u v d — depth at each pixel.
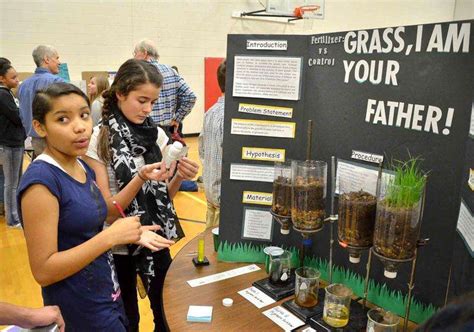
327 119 1.20
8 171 3.48
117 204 1.31
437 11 9.41
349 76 1.12
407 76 0.99
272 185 1.32
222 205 1.38
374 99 1.07
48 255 1.00
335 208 1.21
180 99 3.54
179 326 1.01
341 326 1.01
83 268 1.11
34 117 1.05
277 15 7.63
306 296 1.09
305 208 1.07
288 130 1.29
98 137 1.39
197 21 7.09
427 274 1.02
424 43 0.95
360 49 1.09
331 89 1.18
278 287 1.19
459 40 0.89
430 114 0.96
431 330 0.38
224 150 1.35
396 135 1.04
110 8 6.20
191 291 1.18
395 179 0.90
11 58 5.58
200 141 2.56
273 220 1.35
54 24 5.80
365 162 1.12
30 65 5.73
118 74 1.40
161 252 1.57
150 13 6.59
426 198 0.99
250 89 1.30
